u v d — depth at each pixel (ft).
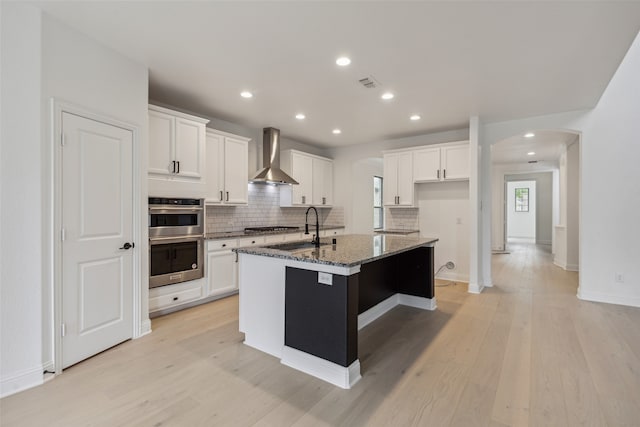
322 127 16.31
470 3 6.57
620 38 7.84
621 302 12.74
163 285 11.03
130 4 6.63
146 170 9.50
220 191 13.79
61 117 7.25
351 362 7.00
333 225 20.76
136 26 7.47
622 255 12.74
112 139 8.50
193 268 11.99
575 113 13.41
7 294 6.40
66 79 7.38
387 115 14.17
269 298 8.43
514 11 6.82
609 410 5.97
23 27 6.56
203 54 8.78
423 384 6.91
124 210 8.86
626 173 12.65
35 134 6.73
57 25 7.19
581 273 13.57
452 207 17.16
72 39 7.50
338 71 9.82
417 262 12.48
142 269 9.44
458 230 16.99
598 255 13.16
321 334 7.23
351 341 7.02
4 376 6.35
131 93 9.01
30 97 6.66
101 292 8.25
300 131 17.08
